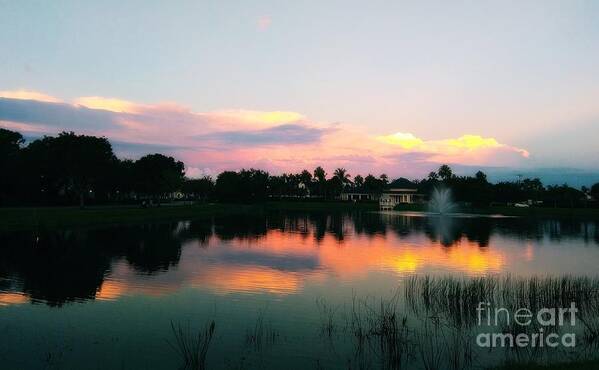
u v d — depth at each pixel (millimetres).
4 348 18266
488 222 95188
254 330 21109
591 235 68500
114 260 39938
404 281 32375
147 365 16828
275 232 70938
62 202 116812
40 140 120000
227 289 29250
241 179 173250
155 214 95062
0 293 27219
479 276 34719
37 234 57219
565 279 27094
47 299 25969
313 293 28531
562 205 155875
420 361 17703
